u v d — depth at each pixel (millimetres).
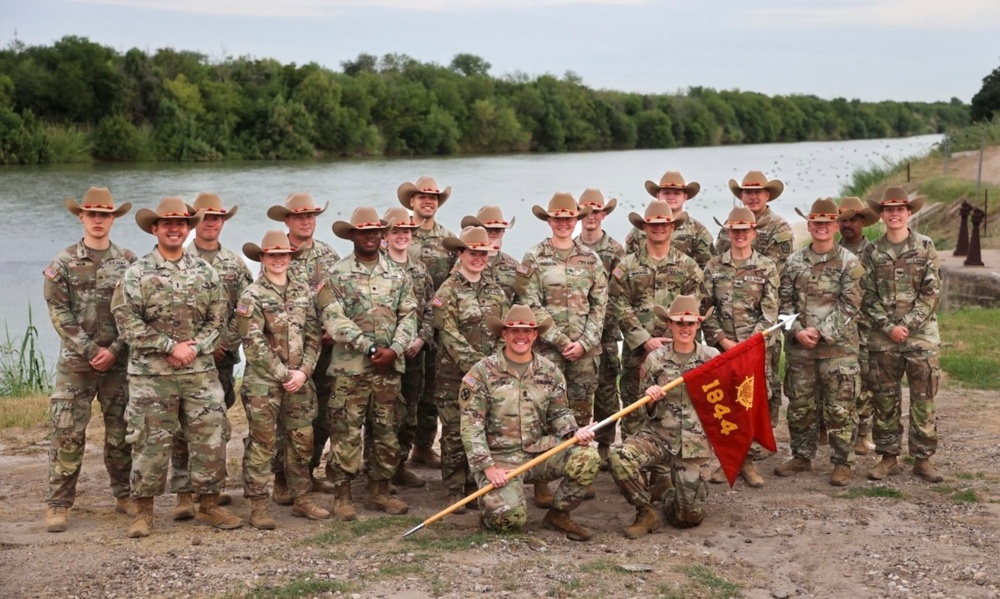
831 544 6758
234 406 10883
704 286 8656
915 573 6203
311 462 8242
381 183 41125
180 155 53969
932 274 8117
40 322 17844
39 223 27578
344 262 7609
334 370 7430
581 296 8141
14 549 6559
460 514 7582
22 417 10484
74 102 52750
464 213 31297
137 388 6875
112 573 6090
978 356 12188
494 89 80375
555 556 6477
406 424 8414
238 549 6551
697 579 6094
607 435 8859
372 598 5699
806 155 73188
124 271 7336
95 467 8859
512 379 7121
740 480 8344
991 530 6922
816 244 8344
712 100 97438
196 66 58438
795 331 8336
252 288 7223
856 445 9188
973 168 28750
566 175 48281
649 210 8383
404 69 81062
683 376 7164
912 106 134500
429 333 8266
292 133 59188
